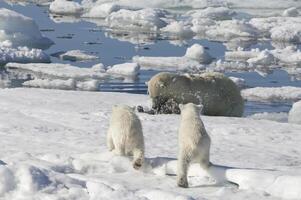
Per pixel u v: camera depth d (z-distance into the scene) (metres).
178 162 17.75
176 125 34.91
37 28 107.19
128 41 111.81
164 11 143.75
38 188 14.66
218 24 126.88
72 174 18.03
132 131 20.03
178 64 87.75
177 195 14.49
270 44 111.75
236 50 103.88
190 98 44.00
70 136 29.12
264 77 80.25
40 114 37.41
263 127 36.34
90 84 70.12
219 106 44.94
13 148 24.62
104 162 20.08
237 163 22.69
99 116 37.56
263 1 155.12
